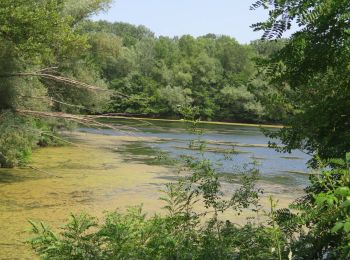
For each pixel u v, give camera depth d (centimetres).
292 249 280
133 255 274
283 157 2281
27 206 1050
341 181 192
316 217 223
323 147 328
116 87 5688
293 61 329
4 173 1495
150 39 7294
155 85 5741
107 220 305
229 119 5909
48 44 1555
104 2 2408
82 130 3494
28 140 1670
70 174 1534
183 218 333
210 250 293
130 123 4362
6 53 1459
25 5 1382
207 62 6228
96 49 2692
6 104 1570
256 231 306
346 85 327
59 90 2248
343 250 192
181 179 396
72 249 279
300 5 286
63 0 1592
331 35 302
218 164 389
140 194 1219
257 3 294
